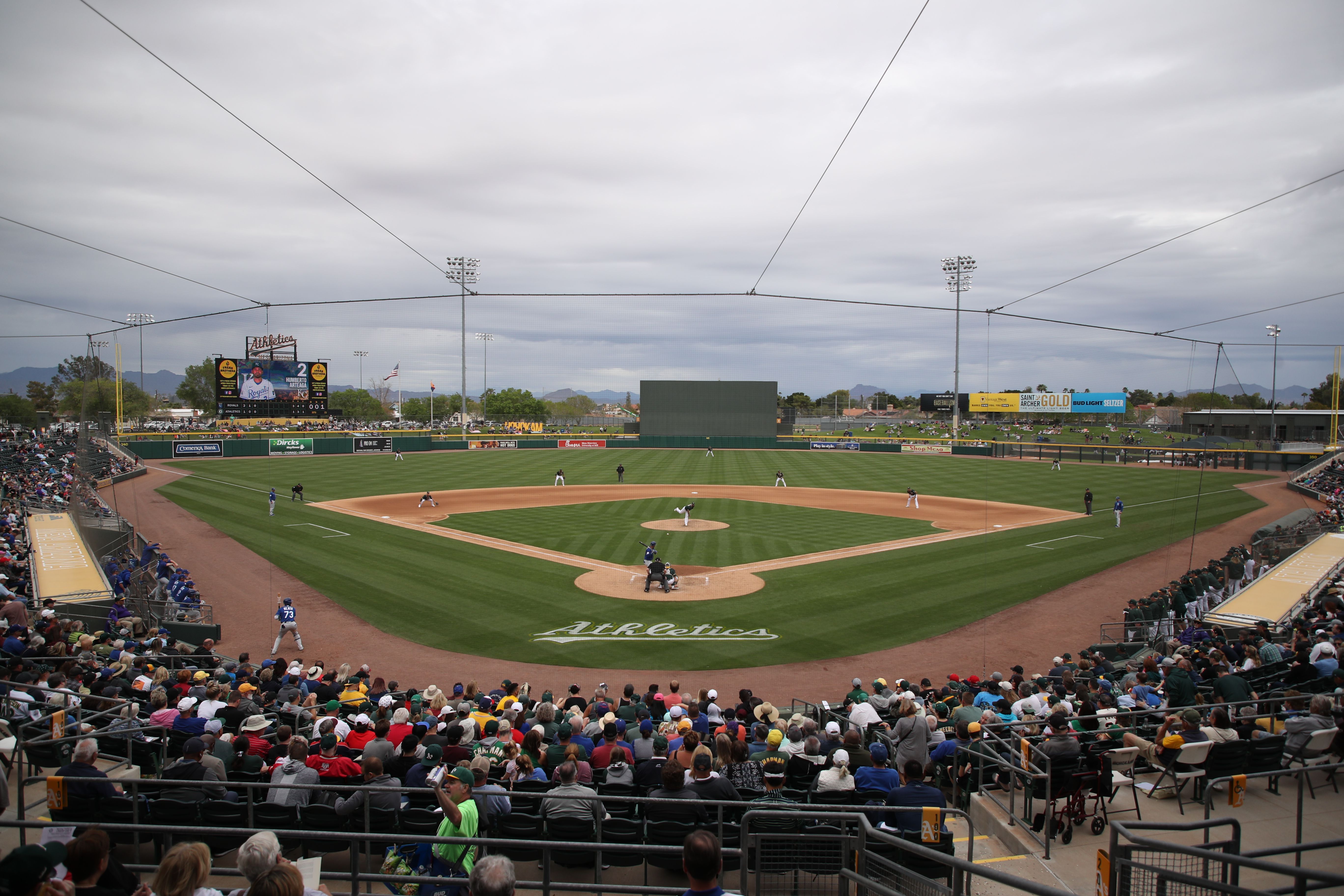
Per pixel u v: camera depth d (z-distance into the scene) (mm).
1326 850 8492
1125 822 8445
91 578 25203
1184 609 24328
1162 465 82250
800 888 8703
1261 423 95125
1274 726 12008
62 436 78938
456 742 10336
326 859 9094
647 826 8578
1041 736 11195
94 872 4875
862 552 35625
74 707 11219
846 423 143875
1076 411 127375
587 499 53625
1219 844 6977
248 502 49312
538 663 21078
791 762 10914
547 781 10133
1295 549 30750
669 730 12352
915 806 8297
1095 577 31078
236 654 21703
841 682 19922
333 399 163500
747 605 26594
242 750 10977
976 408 135250
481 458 85625
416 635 23203
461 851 7656
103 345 70562
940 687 19500
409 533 39125
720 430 108875
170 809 8773
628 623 24422
